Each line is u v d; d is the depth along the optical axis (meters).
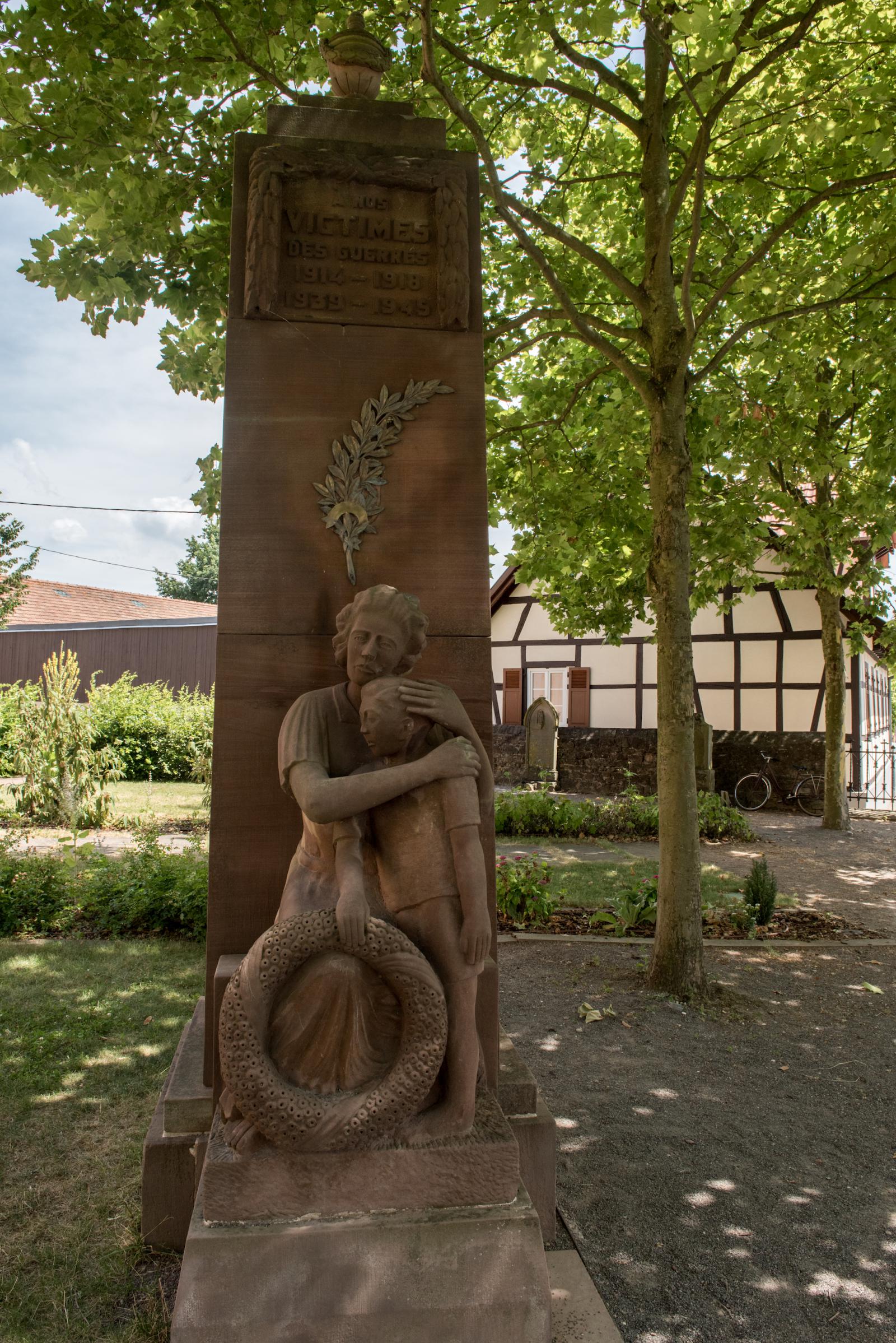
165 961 5.31
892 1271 2.58
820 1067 4.16
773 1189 3.03
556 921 6.83
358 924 1.98
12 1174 2.87
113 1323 2.21
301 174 3.01
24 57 4.58
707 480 8.81
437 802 2.16
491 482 8.26
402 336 3.05
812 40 5.46
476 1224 1.94
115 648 23.08
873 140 5.33
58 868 6.64
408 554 3.01
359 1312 1.88
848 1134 3.48
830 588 11.68
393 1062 2.03
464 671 3.01
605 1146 3.31
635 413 7.68
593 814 11.70
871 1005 5.06
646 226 5.36
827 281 5.99
